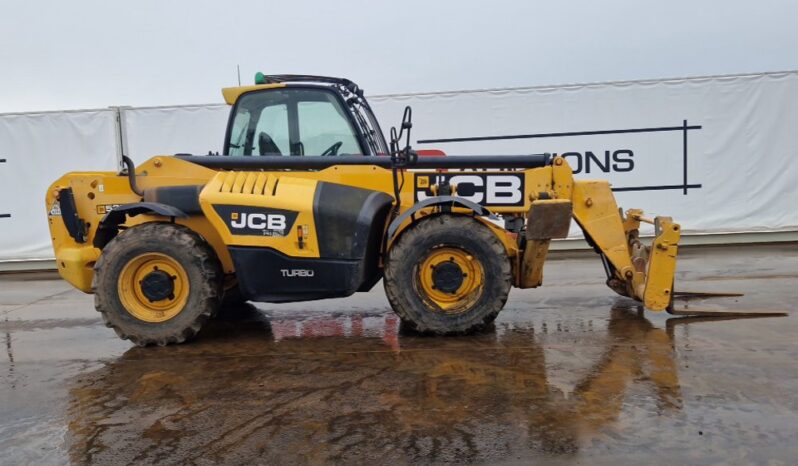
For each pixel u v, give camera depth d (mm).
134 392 3697
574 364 3922
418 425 3059
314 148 5145
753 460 2627
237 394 3590
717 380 3562
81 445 2980
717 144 9422
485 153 9703
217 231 4699
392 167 4902
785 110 9281
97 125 9766
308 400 3451
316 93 5129
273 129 5168
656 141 9492
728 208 9508
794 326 4723
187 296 4621
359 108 5551
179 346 4699
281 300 4738
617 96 9477
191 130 9836
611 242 5109
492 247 4562
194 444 2934
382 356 4238
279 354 4395
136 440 3008
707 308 5363
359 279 4641
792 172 9352
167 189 4910
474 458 2701
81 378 4023
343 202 4688
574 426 2992
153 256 4621
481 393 3461
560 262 8836
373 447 2836
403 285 4598
